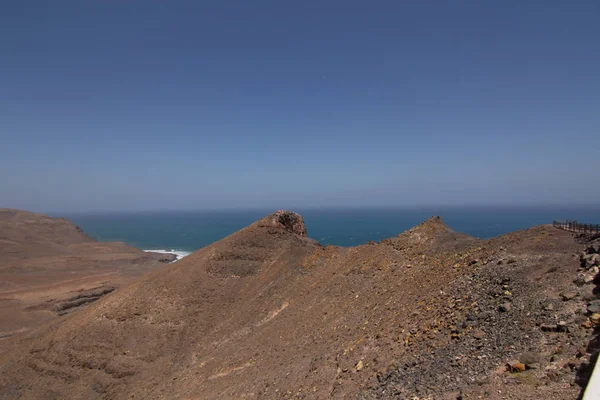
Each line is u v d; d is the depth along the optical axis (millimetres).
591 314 15453
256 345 37656
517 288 20047
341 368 22297
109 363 47000
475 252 27891
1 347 57031
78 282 112688
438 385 15430
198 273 59844
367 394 17562
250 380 28984
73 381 46594
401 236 42250
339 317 32438
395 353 20297
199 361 42312
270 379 26891
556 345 14664
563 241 23438
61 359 48844
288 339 34594
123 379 44875
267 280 55500
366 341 23859
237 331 45781
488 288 21484
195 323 51219
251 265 61156
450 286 24281
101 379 45406
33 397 45688
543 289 18859
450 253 31219
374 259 40812
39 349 51625
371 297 32469
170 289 57062
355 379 20078
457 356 17031
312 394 21078
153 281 59812
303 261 55750
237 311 51031
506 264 23031
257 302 50531
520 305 18469
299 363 26938
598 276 17344
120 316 53000
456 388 14586
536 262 21844
